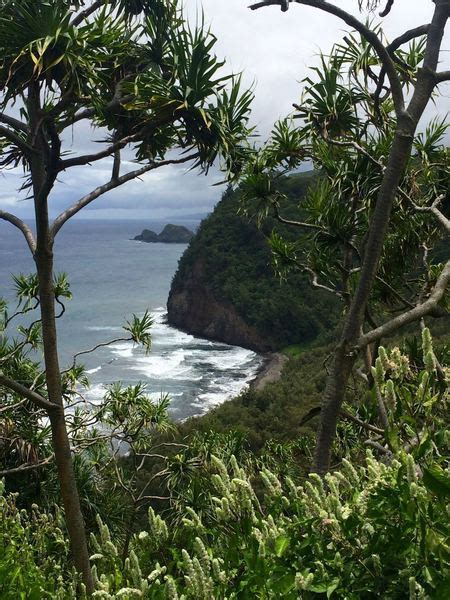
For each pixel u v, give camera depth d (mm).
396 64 4266
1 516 2350
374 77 4398
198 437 5844
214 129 3588
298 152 4840
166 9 3768
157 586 1377
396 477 1311
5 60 3123
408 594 1214
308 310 67062
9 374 6527
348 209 4750
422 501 1215
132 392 7348
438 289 3252
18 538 2242
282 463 4297
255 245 76312
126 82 3621
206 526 1666
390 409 1409
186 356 62906
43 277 3727
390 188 3238
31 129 3498
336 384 3277
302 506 1495
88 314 82625
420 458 1366
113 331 70750
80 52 3174
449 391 1529
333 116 4562
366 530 1337
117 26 3441
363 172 4520
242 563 1416
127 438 7117
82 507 6105
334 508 1413
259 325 68438
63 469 3707
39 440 6320
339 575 1293
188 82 3492
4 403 6363
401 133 3197
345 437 4074
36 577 1969
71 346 62125
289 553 1381
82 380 7551
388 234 4879
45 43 2904
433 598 1119
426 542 1163
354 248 4609
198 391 49219
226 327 72125
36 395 3660
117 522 6012
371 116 4648
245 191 4742
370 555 1290
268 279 73000
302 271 4754
